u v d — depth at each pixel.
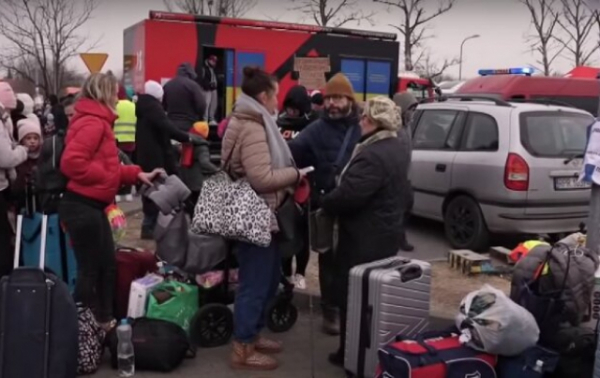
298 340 5.61
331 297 5.24
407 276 4.50
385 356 4.14
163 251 5.30
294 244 5.04
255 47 15.52
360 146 4.73
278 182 4.60
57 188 5.29
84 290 5.00
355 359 4.59
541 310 4.49
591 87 15.35
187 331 5.33
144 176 5.28
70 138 4.88
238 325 4.93
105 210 5.32
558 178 8.22
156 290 5.32
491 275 7.23
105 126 4.94
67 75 26.97
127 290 5.50
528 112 8.34
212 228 4.61
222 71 15.17
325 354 5.30
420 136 9.52
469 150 8.69
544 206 8.18
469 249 8.62
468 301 4.46
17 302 4.07
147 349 4.82
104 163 4.97
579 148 8.41
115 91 5.00
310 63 10.16
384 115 4.66
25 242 5.53
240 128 4.60
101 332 4.95
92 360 4.78
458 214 8.77
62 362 4.12
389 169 4.64
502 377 4.30
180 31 14.61
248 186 4.63
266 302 5.05
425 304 4.59
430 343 4.26
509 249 8.61
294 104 6.90
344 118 5.53
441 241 9.34
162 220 5.28
